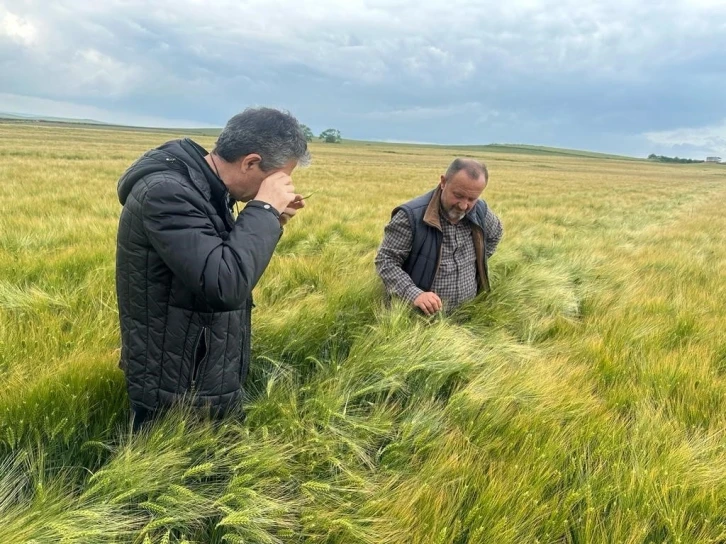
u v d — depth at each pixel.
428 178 28.05
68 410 1.95
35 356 2.40
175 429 1.87
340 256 5.21
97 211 7.96
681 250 8.05
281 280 4.05
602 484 1.91
